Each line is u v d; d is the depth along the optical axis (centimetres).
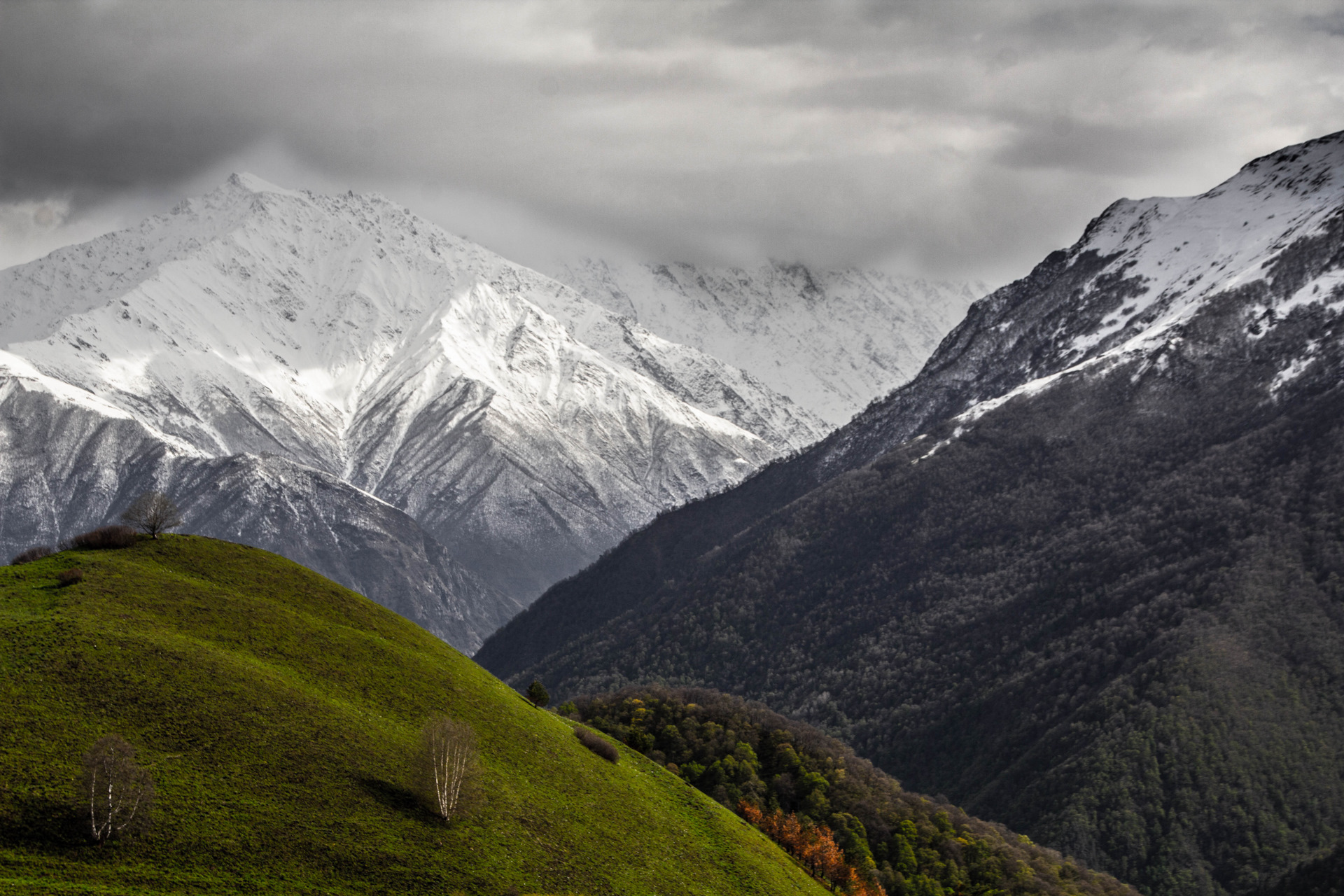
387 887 9188
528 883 10131
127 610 11350
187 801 9112
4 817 8262
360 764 10538
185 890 8262
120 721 9612
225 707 10325
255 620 12325
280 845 9119
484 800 11131
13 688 9456
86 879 8050
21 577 11812
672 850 12512
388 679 12569
